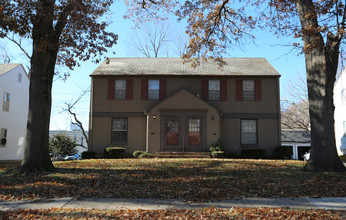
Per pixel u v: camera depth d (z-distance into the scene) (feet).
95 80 73.20
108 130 71.31
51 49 41.45
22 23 38.47
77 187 31.94
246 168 42.96
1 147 87.71
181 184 33.17
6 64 97.71
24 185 32.81
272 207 25.32
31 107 40.57
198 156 64.18
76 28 46.42
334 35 39.88
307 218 22.18
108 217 22.56
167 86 72.84
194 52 56.18
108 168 42.63
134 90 72.79
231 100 72.38
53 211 24.22
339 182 33.19
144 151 69.41
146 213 23.61
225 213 23.48
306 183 33.24
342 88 100.17
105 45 47.83
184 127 68.23
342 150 99.35
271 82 72.79
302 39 41.37
